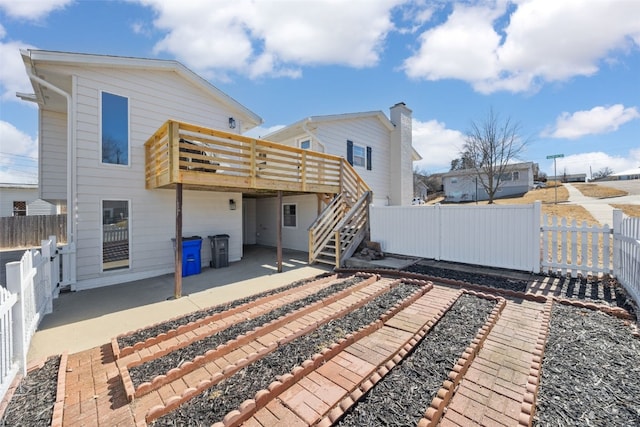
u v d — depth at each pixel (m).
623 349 2.83
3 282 6.01
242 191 8.94
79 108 6.16
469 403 2.12
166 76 7.46
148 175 6.98
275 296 4.93
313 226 8.38
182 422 2.04
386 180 13.61
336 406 2.11
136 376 2.67
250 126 9.71
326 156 8.84
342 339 3.03
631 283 4.18
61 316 4.44
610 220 10.68
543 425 1.90
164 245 7.34
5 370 2.39
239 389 2.37
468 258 6.63
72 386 2.59
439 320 3.61
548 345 2.95
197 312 4.31
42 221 11.70
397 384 2.36
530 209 5.71
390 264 6.94
